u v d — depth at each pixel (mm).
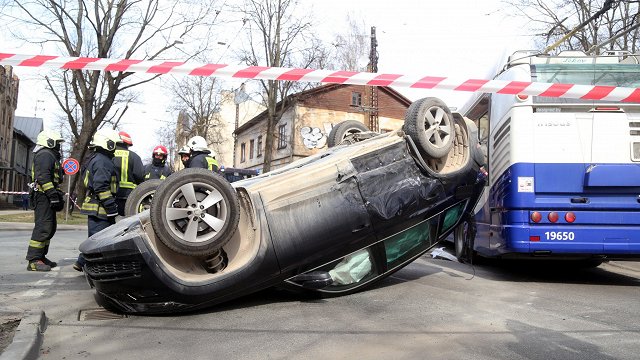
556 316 5250
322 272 5762
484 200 8656
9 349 3730
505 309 5547
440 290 6609
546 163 7207
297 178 5559
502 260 10164
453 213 6938
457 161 6750
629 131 7168
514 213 7258
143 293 4941
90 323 4879
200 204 4941
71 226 18672
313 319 5062
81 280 6980
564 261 9648
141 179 8156
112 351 4070
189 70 5457
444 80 5848
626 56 7664
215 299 5148
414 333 4566
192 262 5336
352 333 4570
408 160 6176
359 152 5945
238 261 5281
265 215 5328
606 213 7105
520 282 7531
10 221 19766
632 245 7043
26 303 5559
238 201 5125
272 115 32562
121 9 23422
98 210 7137
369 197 5809
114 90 23922
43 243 7770
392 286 6836
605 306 5789
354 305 5684
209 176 4980
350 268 6055
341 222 5641
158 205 4809
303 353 4027
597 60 7586
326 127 38844
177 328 4742
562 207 7145
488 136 8609
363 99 39781
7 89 47875
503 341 4324
